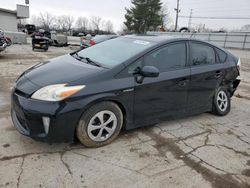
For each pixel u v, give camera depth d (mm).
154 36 4195
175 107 3930
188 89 3994
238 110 5195
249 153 3412
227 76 4680
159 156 3154
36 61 10602
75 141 3295
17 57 11680
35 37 16000
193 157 3193
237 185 2721
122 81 3209
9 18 30219
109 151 3172
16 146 3100
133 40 4012
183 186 2635
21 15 35438
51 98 2801
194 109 4254
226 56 4773
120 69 3244
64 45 21984
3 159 2828
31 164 2779
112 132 3314
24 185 2457
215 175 2861
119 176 2713
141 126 3631
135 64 3381
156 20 50406
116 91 3141
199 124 4266
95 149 3189
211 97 4500
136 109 3447
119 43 4035
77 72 3166
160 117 3789
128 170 2826
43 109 2768
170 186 2619
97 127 3152
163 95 3676
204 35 30469
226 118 4664
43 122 2818
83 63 3559
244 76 10203
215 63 4492
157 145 3420
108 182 2605
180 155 3217
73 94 2859
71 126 2912
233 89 5086
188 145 3488
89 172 2736
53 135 2842
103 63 3498
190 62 4051
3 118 3889
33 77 3199
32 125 2848
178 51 3914
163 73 3635
